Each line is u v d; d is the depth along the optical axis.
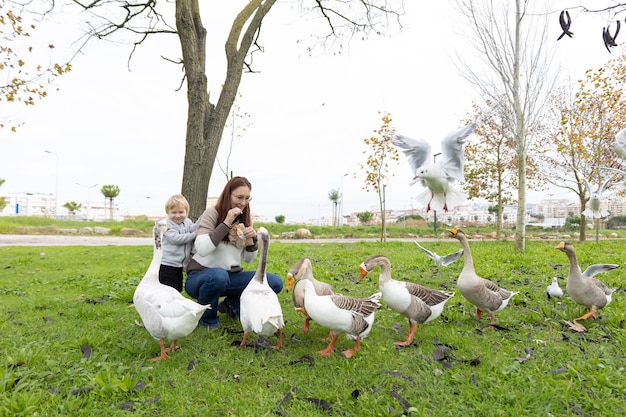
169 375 3.70
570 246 5.48
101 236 26.08
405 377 3.72
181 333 3.99
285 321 5.52
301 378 3.71
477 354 4.32
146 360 4.08
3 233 25.89
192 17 7.95
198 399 3.31
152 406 3.13
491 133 22.73
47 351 4.11
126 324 5.18
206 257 5.02
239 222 5.06
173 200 5.20
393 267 9.99
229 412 3.12
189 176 7.77
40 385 3.40
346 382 3.61
